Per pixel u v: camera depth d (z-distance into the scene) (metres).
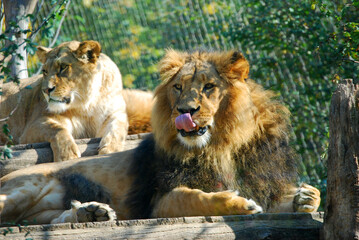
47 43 20.61
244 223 7.10
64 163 9.55
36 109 13.25
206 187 8.29
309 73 14.98
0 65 8.21
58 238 6.61
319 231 7.11
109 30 23.59
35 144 11.23
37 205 9.22
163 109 8.57
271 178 8.45
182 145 8.36
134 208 8.82
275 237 7.05
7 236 6.59
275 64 15.53
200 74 8.23
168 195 8.11
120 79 13.84
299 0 15.54
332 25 14.91
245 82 8.68
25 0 13.62
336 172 6.79
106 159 9.45
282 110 9.02
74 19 24.08
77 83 12.70
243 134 8.30
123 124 12.79
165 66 8.62
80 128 13.09
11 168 10.48
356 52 11.21
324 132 14.04
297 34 14.86
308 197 8.27
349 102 6.88
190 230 6.85
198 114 8.02
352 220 6.56
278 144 8.60
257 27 16.06
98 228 6.75
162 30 22.16
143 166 8.90
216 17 19.00
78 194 9.21
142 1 23.11
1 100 13.86
